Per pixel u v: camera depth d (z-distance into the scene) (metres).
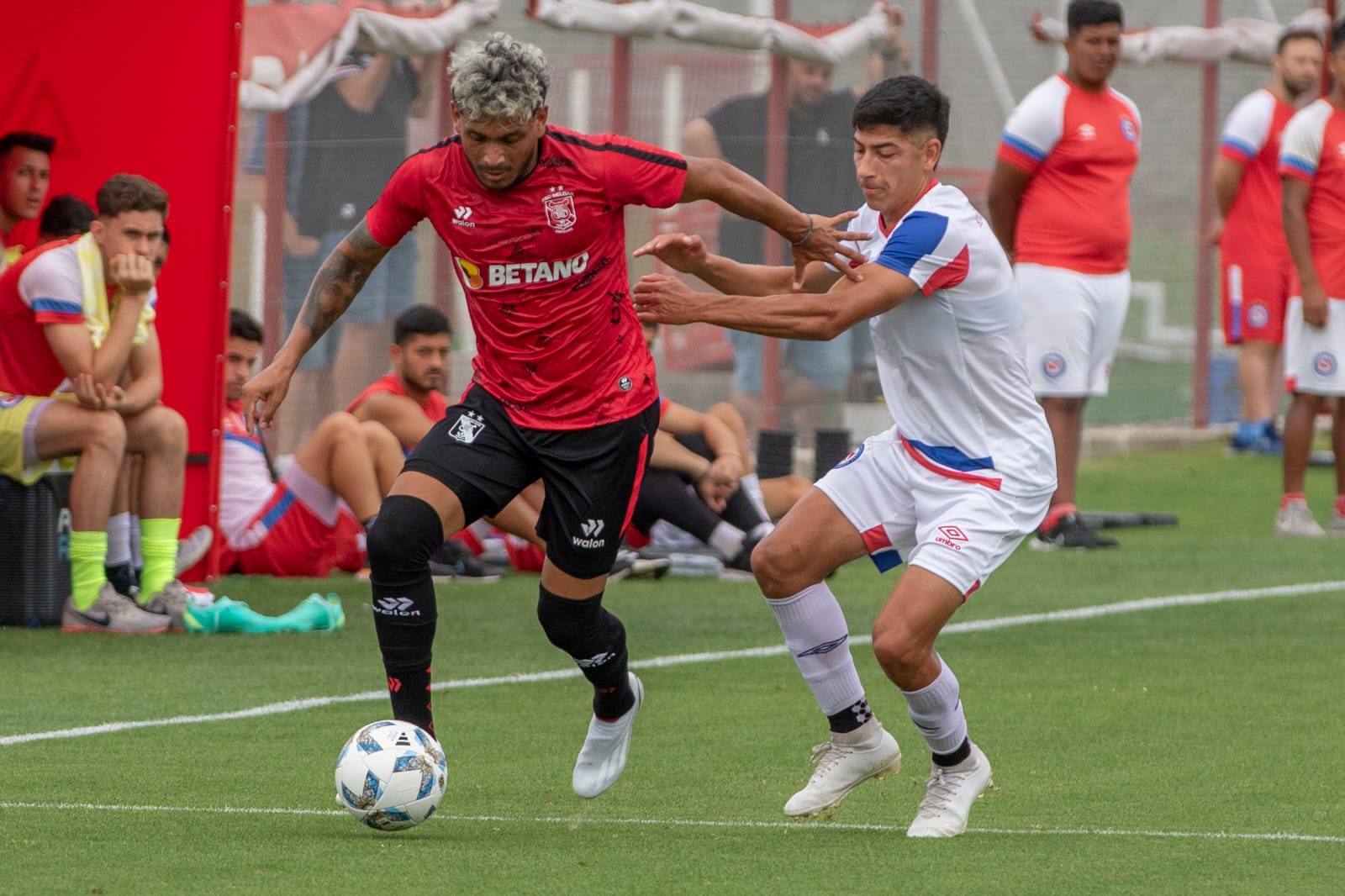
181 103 34.12
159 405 31.47
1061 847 17.06
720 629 31.48
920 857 16.59
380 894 14.92
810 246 18.61
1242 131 53.53
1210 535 42.94
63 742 21.92
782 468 42.56
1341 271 41.38
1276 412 61.47
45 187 32.47
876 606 34.06
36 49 33.69
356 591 35.22
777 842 17.30
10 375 30.69
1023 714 24.34
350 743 17.33
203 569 34.72
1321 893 15.28
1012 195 39.34
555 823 18.19
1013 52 51.66
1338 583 36.09
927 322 18.20
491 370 18.53
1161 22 56.66
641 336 18.83
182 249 34.25
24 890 14.95
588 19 44.53
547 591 18.72
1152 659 28.59
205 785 19.69
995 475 18.28
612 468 18.42
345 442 34.97
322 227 42.91
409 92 43.69
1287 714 24.33
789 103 47.09
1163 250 58.97
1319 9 58.75
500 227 17.69
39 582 30.80
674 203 18.09
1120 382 59.38
